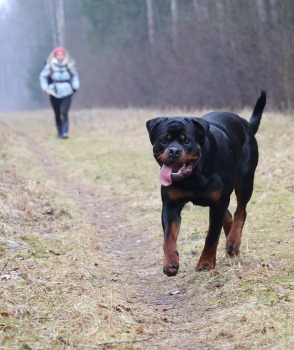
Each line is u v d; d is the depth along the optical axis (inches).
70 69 722.2
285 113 721.0
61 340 172.9
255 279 219.5
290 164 430.9
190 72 959.6
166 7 1321.4
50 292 211.0
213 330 186.2
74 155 585.0
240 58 832.3
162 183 216.1
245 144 264.1
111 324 190.1
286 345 165.9
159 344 181.2
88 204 401.4
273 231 287.1
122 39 1418.6
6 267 231.1
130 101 1268.5
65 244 279.4
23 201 334.0
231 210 339.6
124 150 585.3
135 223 341.1
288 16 754.8
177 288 234.7
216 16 941.2
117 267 267.3
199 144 220.1
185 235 296.2
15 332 174.6
